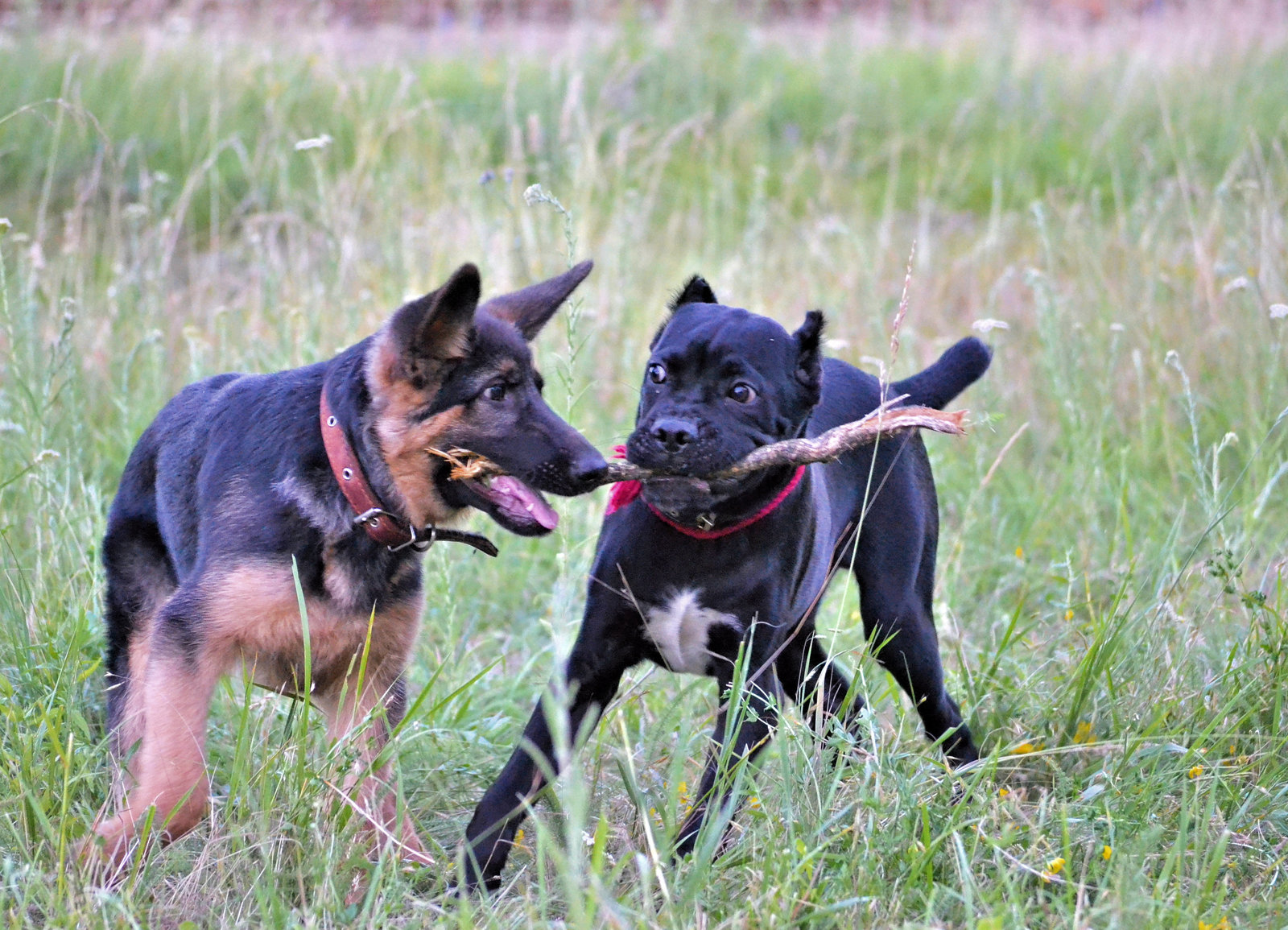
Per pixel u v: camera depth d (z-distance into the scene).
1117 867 4.37
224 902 4.38
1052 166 15.23
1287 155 12.46
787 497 5.00
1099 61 17.95
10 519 6.83
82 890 4.21
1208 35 18.11
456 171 11.52
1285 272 9.14
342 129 12.84
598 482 4.89
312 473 4.95
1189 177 13.39
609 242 10.70
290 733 5.03
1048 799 5.04
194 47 14.25
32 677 5.46
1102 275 10.02
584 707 5.13
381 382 4.98
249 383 5.42
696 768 5.45
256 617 4.82
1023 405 9.66
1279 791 5.01
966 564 7.81
